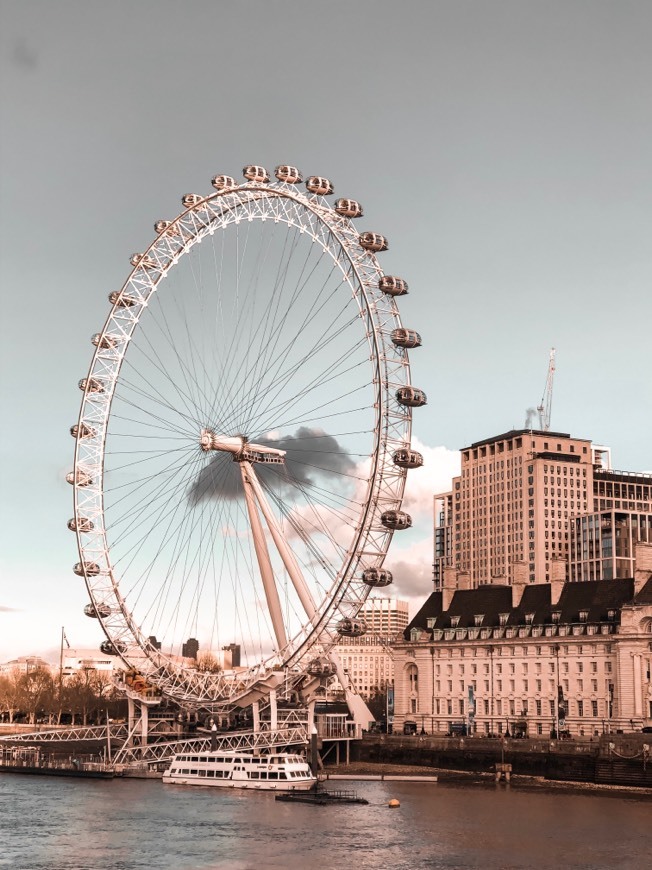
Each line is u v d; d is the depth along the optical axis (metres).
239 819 167.88
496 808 179.25
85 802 186.00
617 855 143.00
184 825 162.62
